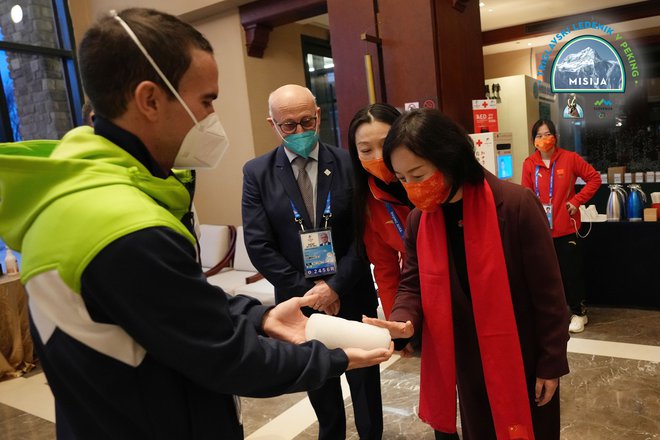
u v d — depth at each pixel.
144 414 0.76
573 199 3.49
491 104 3.40
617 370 2.83
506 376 1.27
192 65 0.79
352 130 1.69
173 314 0.70
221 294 0.78
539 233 1.25
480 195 1.26
